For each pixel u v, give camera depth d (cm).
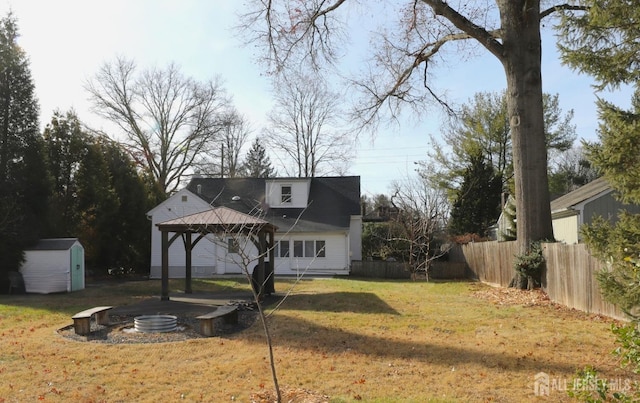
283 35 1842
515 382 641
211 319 973
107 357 805
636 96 904
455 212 3459
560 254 1312
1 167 2059
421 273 2581
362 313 1205
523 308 1248
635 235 781
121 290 1925
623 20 901
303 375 695
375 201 4909
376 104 2072
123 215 2806
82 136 2619
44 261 1919
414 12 1809
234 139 4756
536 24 1525
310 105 4375
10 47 2105
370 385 645
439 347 834
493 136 3944
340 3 1834
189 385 659
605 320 1038
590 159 873
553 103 3825
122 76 3794
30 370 727
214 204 2914
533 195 1520
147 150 3916
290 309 1292
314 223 2867
